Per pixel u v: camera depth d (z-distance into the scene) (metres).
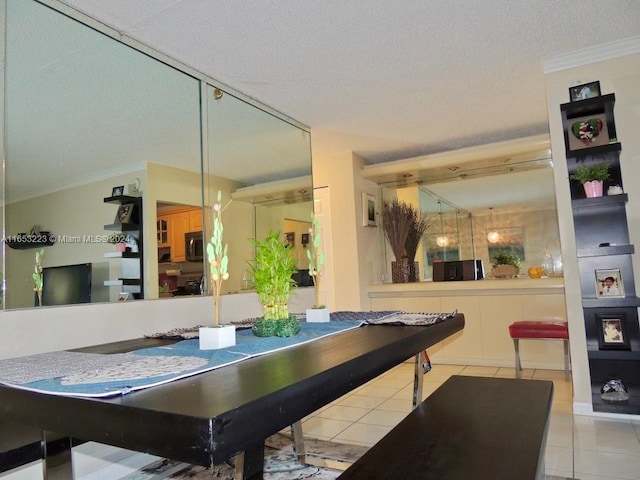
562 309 4.15
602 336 2.79
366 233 4.92
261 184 3.62
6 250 2.14
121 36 2.32
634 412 2.68
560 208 2.90
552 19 2.36
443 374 4.12
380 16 2.26
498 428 1.50
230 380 1.02
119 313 2.16
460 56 2.72
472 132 4.20
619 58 2.75
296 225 3.82
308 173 3.95
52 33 2.21
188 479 2.18
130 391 0.93
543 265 5.10
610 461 2.13
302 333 1.81
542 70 2.96
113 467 2.20
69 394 0.92
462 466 1.22
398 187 5.43
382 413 3.09
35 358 1.43
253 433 0.84
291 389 0.96
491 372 4.11
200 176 3.27
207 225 3.24
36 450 1.64
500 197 5.30
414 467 1.23
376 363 1.38
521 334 3.78
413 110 3.58
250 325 2.28
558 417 2.78
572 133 2.93
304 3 2.12
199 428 0.74
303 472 2.18
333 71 2.86
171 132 3.15
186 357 1.32
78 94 2.61
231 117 3.38
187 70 2.75
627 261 2.77
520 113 3.73
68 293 2.29
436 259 5.46
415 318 2.21
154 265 2.85
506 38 2.54
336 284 4.72
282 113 3.56
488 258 5.32
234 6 2.12
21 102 2.33
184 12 2.15
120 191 2.79
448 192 5.45
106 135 2.77
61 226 2.41
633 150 2.75
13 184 2.26
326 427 2.83
